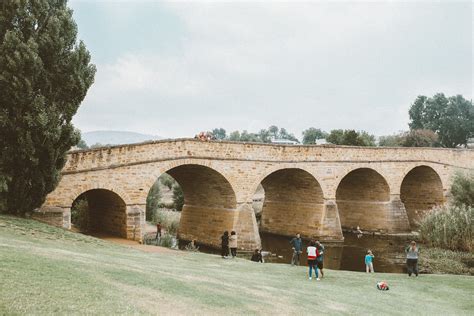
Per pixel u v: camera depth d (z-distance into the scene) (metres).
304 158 39.94
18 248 12.79
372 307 14.30
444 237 34.34
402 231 45.62
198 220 40.62
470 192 39.16
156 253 22.70
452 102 96.38
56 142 22.42
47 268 10.64
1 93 21.27
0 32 21.70
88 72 24.52
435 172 50.06
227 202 37.12
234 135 108.19
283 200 46.09
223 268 19.53
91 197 34.81
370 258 25.73
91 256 14.81
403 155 47.03
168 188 90.88
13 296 8.08
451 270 27.44
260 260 27.66
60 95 23.28
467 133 94.00
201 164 34.06
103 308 8.39
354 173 46.59
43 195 22.89
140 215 30.39
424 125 97.44
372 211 47.56
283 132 171.00
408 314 13.84
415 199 54.09
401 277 22.23
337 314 12.20
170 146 32.50
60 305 8.12
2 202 21.75
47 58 22.50
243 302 11.40
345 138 67.94
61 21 22.97
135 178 30.44
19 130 21.25
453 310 15.34
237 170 35.91
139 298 9.66
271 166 37.91
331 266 31.06
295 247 25.30
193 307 9.80
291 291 15.07
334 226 41.03
